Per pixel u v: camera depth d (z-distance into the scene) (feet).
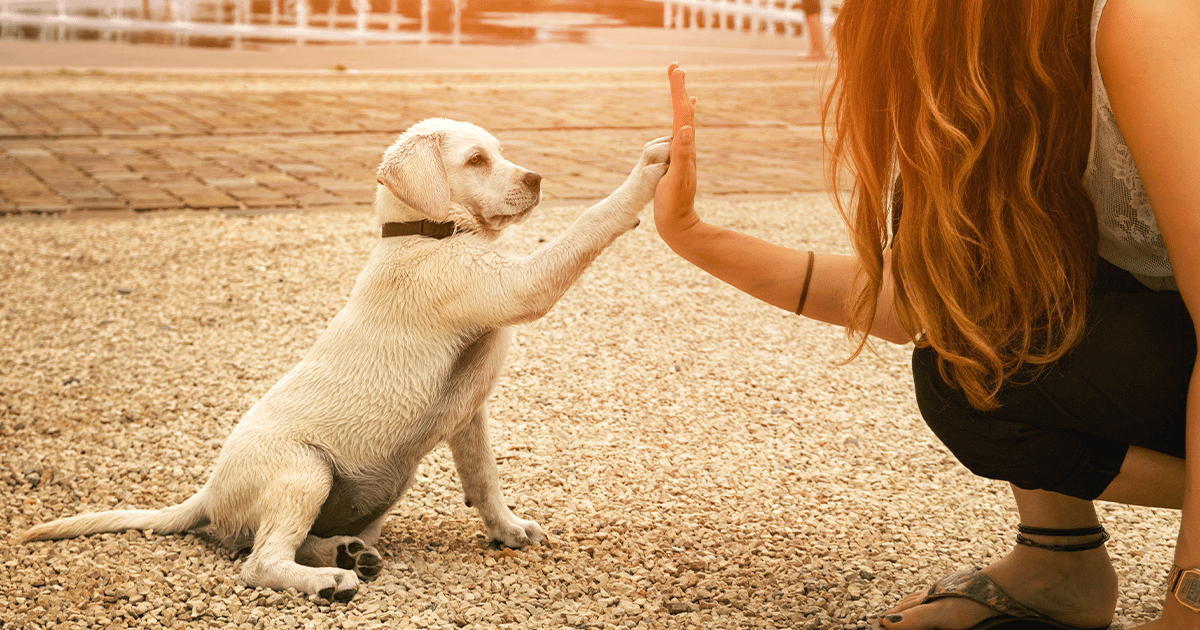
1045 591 8.08
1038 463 7.07
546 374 14.57
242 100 39.63
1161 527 10.28
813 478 11.49
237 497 9.18
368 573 9.11
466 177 9.44
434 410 9.32
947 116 6.45
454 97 41.70
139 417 13.14
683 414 13.30
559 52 60.39
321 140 32.04
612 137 33.55
